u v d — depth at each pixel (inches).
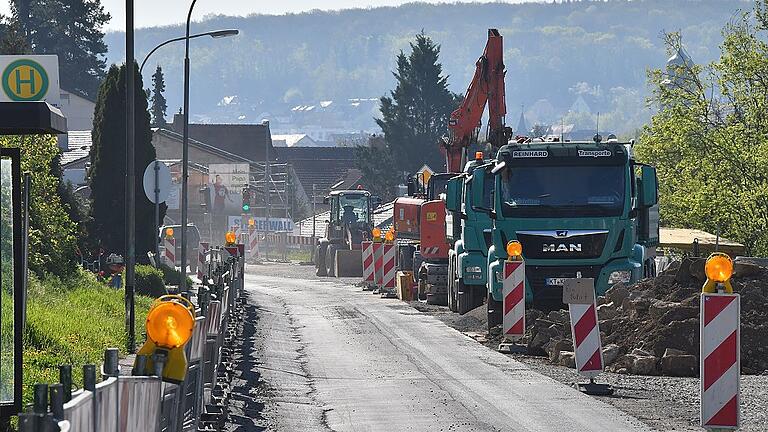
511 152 2158.0
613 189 2154.3
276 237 6993.1
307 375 1556.3
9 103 815.1
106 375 534.3
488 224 2481.5
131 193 1781.5
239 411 1193.4
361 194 5113.2
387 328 2298.2
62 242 2522.1
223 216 7347.4
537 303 2150.6
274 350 1872.5
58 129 844.6
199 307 1073.5
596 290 2144.4
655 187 2185.0
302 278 4714.6
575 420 1162.0
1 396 887.1
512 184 2154.3
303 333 2220.7
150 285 2802.7
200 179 7524.6
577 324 1418.6
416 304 2987.2
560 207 2139.5
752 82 4195.4
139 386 575.5
